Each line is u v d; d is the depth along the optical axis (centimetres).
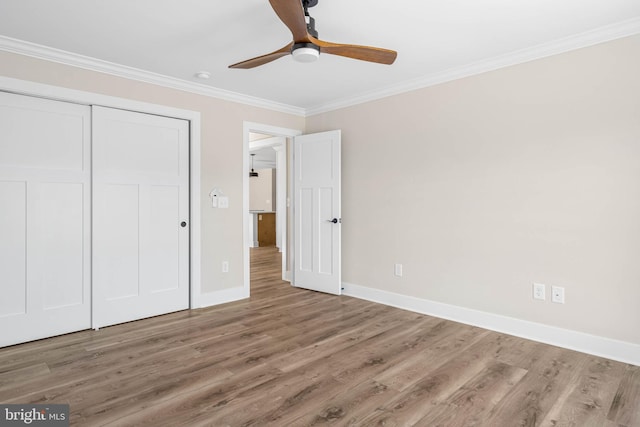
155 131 358
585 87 269
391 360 258
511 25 254
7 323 282
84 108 318
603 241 264
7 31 262
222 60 316
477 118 326
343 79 363
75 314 314
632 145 252
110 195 330
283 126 462
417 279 372
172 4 226
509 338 299
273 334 309
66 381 227
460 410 197
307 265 464
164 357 263
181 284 378
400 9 232
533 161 295
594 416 192
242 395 212
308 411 196
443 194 350
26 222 290
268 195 994
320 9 231
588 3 225
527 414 194
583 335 273
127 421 186
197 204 384
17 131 286
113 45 285
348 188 434
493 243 318
